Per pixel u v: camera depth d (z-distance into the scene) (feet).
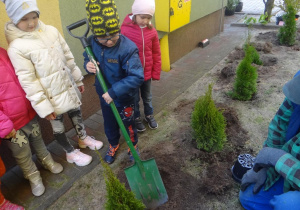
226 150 8.41
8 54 6.16
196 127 8.25
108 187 4.94
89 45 6.27
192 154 8.32
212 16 19.95
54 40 6.98
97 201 7.16
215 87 12.75
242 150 8.39
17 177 8.20
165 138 9.31
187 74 14.55
